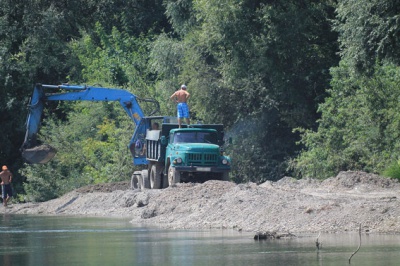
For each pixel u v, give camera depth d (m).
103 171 101.38
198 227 54.56
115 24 148.38
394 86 82.25
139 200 70.31
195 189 64.62
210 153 75.69
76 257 41.91
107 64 123.50
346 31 76.25
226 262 38.19
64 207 80.06
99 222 63.16
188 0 112.94
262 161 103.31
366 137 82.25
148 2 147.75
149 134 82.25
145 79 121.31
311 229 49.38
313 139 87.75
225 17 97.00
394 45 72.69
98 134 107.44
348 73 85.94
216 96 104.19
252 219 53.22
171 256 40.91
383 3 71.62
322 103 93.12
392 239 44.50
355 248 41.62
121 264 38.66
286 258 38.97
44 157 80.00
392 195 61.09
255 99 103.94
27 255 43.44
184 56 108.31
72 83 122.69
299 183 72.50
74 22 137.50
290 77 99.94
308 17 97.81
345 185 68.81
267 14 96.12
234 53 97.38
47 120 111.06
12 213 81.06
